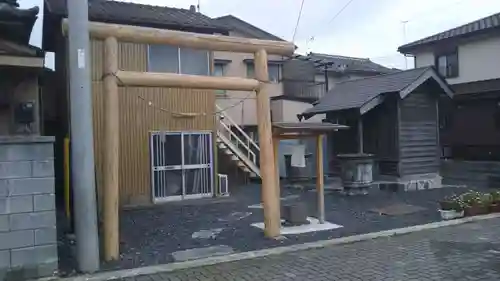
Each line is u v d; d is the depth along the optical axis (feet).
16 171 16.31
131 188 35.47
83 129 17.33
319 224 25.58
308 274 16.56
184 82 20.44
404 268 16.99
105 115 18.76
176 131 37.47
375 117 41.86
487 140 53.21
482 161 51.57
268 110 22.72
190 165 38.06
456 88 56.95
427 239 21.80
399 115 39.63
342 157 38.78
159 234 24.27
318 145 25.96
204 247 21.03
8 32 17.47
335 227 24.75
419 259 18.22
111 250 18.85
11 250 16.15
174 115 37.40
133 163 35.65
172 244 21.86
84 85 17.42
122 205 34.88
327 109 43.52
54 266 16.87
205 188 38.75
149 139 36.37
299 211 25.52
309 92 72.64
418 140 40.70
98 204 27.20
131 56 35.76
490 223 25.38
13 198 16.25
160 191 36.63
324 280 15.80
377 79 45.73
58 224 27.30
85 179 17.30
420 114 40.98
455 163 51.60
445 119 58.80
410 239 21.94
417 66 63.87
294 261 18.38
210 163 38.99
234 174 46.83
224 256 19.26
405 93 37.96
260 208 32.65
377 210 29.99
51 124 39.83
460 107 56.59
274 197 22.85
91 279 16.38
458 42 57.21
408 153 39.99
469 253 18.99
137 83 19.40
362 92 43.16
